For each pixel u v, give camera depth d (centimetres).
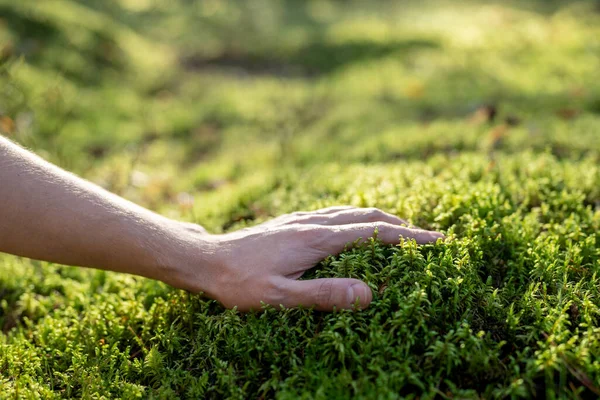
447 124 137
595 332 64
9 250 65
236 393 64
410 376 62
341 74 274
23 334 74
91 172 144
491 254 72
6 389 66
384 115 180
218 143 189
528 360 62
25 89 174
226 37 406
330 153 137
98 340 71
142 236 66
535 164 89
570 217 76
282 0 581
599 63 213
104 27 298
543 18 374
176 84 277
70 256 65
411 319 64
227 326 67
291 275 68
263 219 87
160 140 193
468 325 63
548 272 69
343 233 69
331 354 64
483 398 62
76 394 67
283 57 335
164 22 436
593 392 62
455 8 504
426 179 84
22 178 64
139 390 65
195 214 97
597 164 94
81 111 200
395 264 68
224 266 67
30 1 261
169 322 72
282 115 210
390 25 397
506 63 245
